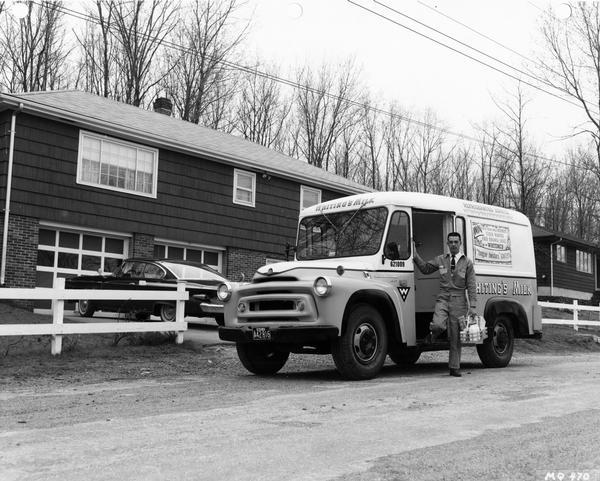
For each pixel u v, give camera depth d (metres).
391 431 5.51
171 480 4.08
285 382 8.68
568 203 52.97
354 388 8.05
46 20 31.70
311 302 8.40
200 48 35.78
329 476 4.20
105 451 4.78
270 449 4.86
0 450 4.81
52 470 4.29
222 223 21.42
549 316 27.31
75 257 17.95
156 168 19.69
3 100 16.03
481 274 10.59
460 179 45.97
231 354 11.63
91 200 18.03
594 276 41.53
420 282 10.23
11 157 16.38
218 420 5.95
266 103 41.59
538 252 36.72
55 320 10.44
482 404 6.89
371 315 8.91
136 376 9.38
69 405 6.88
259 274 9.09
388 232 9.30
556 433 5.48
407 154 45.38
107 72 33.66
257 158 22.95
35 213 16.80
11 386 8.34
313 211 10.23
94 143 18.25
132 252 19.05
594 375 9.88
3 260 16.08
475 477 4.22
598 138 30.36
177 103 35.72
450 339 9.52
